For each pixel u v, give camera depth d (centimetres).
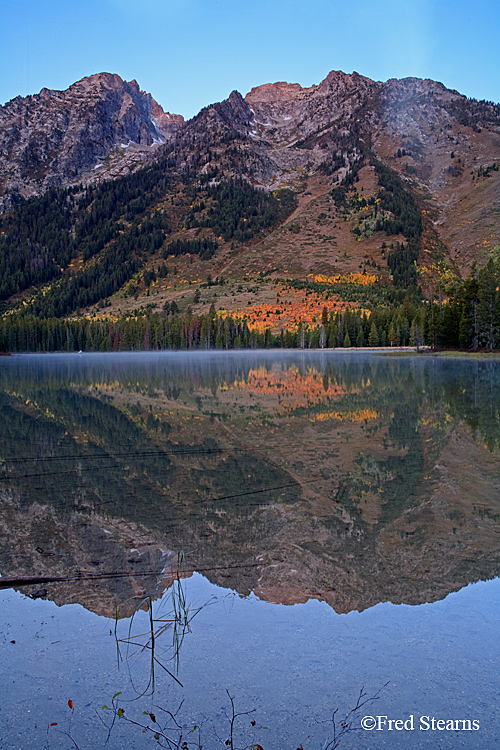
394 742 381
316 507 946
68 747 388
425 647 514
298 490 1055
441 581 652
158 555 739
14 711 427
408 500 978
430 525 847
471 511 917
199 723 412
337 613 579
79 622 566
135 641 530
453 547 759
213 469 1229
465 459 1307
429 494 1016
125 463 1302
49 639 532
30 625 559
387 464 1258
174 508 947
